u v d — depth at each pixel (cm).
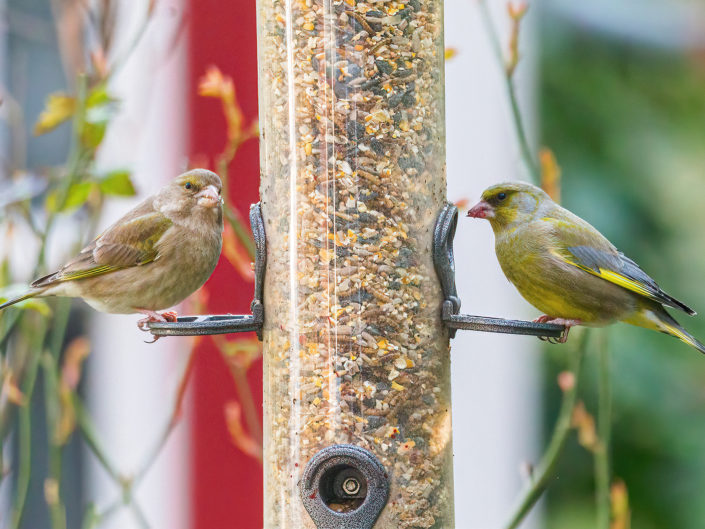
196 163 1223
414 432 892
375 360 890
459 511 1335
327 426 888
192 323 895
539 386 1360
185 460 1410
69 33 1120
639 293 1006
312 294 895
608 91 1388
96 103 1039
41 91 1491
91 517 1016
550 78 1374
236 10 1384
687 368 1342
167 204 1031
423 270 903
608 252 1019
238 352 1044
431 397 900
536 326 884
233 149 1025
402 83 905
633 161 1381
